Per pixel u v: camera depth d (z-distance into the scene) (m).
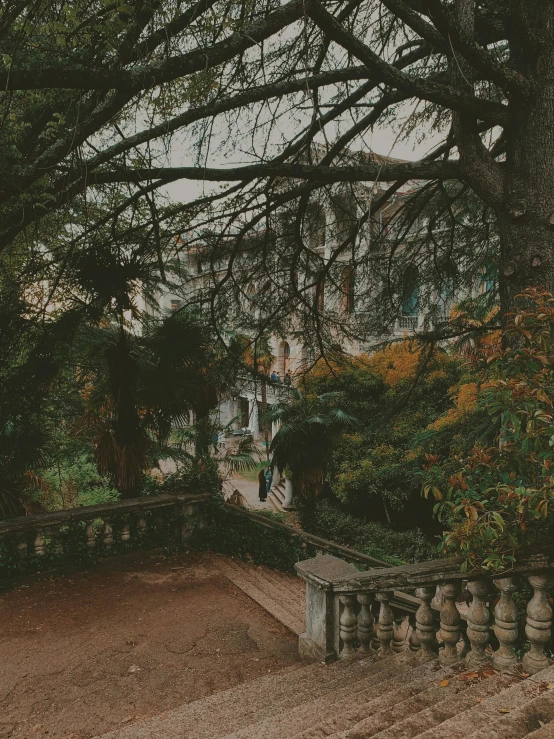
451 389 17.52
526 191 5.23
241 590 7.75
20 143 5.63
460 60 5.27
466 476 3.81
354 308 10.38
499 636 3.71
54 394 11.81
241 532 9.13
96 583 7.89
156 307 11.52
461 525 3.46
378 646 5.12
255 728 3.50
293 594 7.61
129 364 8.49
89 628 6.57
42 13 4.34
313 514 14.27
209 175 6.23
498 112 5.27
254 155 7.40
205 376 10.11
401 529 20.89
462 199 9.30
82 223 8.03
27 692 5.24
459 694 3.22
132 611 7.05
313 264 9.94
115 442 9.17
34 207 5.54
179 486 9.70
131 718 4.81
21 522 7.69
